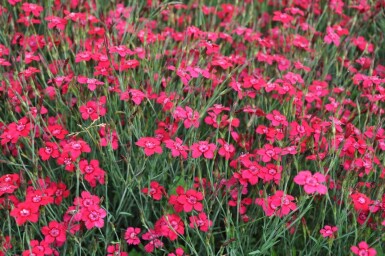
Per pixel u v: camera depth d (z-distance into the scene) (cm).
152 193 56
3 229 56
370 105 62
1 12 71
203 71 60
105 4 78
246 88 65
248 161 55
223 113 65
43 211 53
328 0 77
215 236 61
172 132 59
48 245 52
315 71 72
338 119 61
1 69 65
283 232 56
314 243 58
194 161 57
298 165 59
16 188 55
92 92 60
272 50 73
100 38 70
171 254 53
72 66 65
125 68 60
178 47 70
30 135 58
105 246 56
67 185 60
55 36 68
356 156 56
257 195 58
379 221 55
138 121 59
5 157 59
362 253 52
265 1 82
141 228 62
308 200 59
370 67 66
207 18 81
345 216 55
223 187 57
